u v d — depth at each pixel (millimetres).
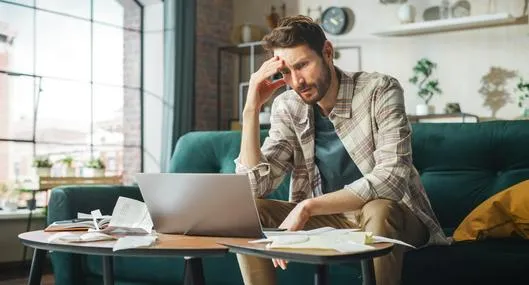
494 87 5133
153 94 5496
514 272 1834
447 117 5328
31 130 4621
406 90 5539
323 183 1992
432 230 1907
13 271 4160
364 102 1871
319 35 1717
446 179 2420
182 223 1457
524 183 2123
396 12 5578
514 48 5047
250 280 1528
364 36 5746
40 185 4250
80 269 2496
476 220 2129
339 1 5883
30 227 4422
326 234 1321
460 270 1888
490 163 2395
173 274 2348
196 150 2816
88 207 2381
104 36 5215
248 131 1835
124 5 5410
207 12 6113
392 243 1280
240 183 1335
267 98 1862
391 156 1708
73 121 4926
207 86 6094
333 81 1863
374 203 1567
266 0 6316
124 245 1245
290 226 1487
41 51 4707
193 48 5520
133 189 2578
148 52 5543
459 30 5289
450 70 5328
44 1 4730
